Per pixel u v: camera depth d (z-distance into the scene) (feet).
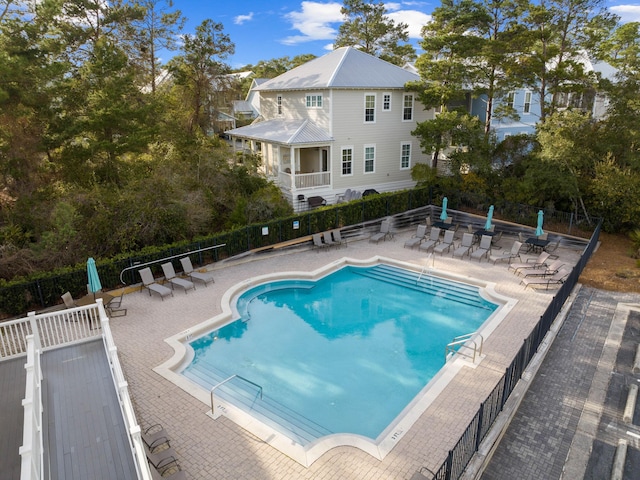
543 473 27.35
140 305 51.62
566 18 80.38
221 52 105.29
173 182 67.82
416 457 28.32
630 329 45.68
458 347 44.73
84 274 51.80
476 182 84.79
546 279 57.11
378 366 41.83
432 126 83.82
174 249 59.00
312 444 29.68
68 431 27.55
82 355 36.91
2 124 58.44
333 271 65.26
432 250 71.97
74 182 66.69
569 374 37.96
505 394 32.07
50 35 73.87
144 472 20.79
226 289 56.39
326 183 92.32
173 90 112.16
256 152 100.07
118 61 68.80
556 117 72.90
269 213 72.95
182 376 37.63
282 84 98.37
